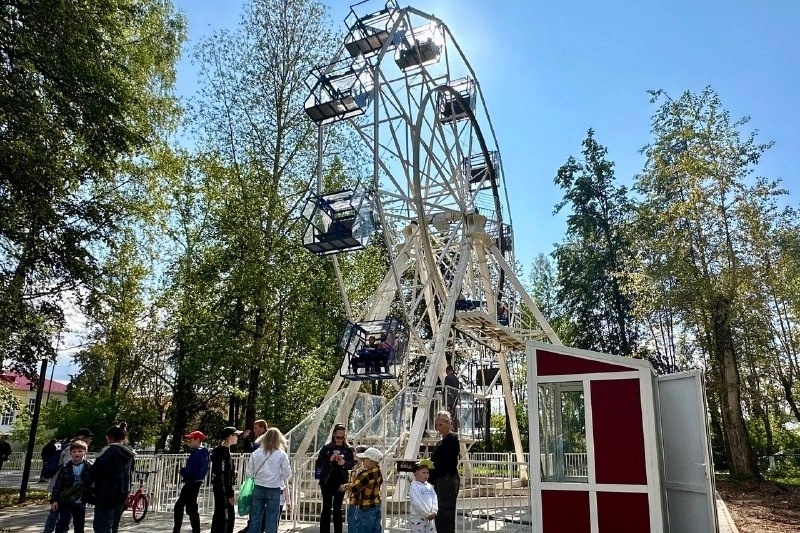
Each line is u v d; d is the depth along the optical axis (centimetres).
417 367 3497
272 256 2425
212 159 2462
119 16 1627
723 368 2644
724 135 2752
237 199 2395
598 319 4281
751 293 2544
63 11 1333
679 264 2636
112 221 1766
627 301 4125
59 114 1441
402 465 902
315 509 1223
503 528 1169
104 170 1568
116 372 3130
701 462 867
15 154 1290
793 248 2564
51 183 1398
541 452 922
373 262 2897
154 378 2938
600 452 876
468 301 1981
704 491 853
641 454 851
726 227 2678
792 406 2938
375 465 812
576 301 4384
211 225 2455
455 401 1669
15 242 1457
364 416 1734
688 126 2839
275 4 2623
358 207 1641
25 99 1317
